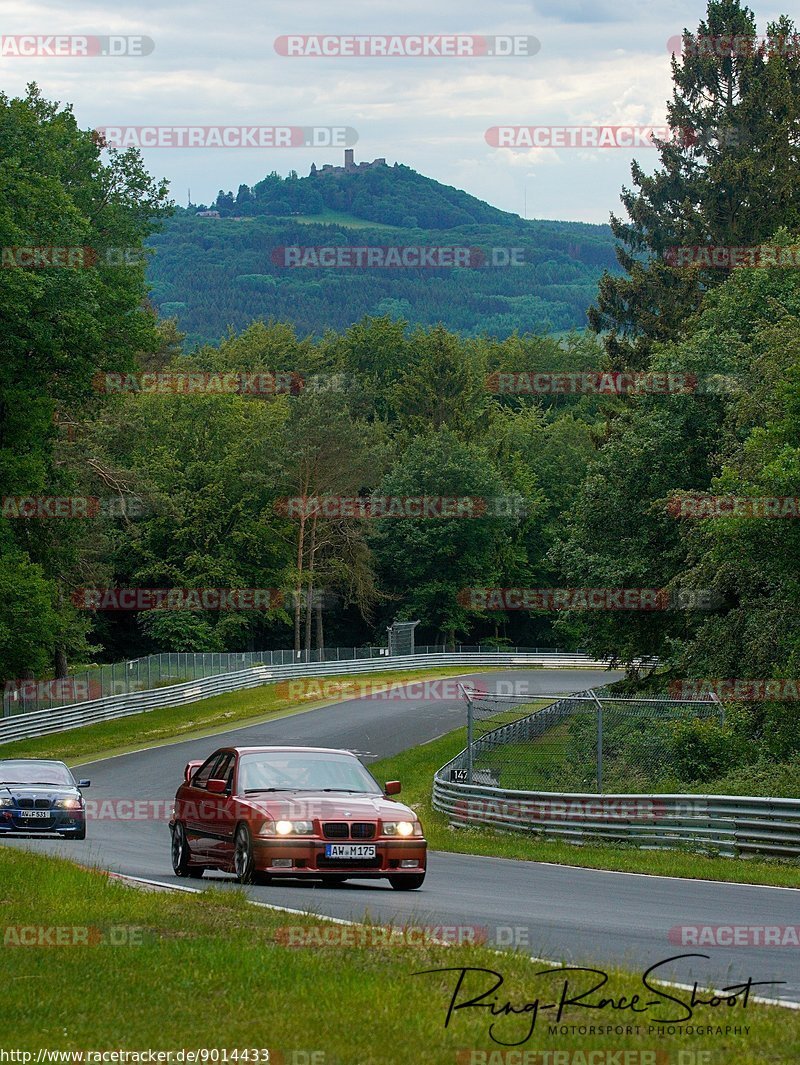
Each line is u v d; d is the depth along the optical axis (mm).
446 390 141875
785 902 18234
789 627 38625
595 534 56438
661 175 87250
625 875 23016
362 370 166000
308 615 117438
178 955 12141
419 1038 9203
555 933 14305
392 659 107438
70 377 58125
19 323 51625
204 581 112000
